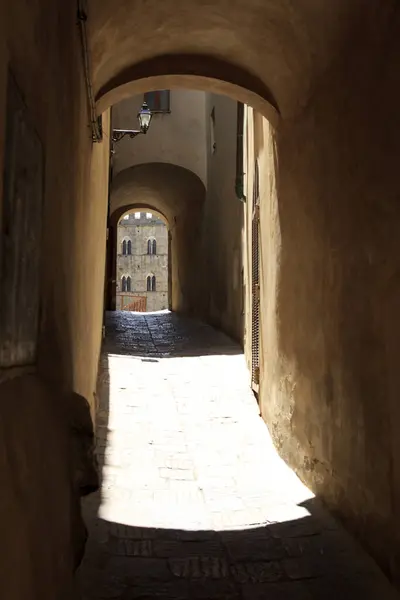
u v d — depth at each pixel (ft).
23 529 5.70
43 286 8.27
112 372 29.43
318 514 14.87
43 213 8.01
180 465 18.89
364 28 12.28
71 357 12.05
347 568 11.95
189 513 15.11
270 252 22.31
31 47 6.81
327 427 15.19
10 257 5.76
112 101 19.76
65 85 10.43
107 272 61.05
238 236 35.47
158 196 58.13
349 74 13.35
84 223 15.79
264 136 23.58
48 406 8.38
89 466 10.85
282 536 13.61
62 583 7.86
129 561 12.21
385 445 11.45
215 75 19.51
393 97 10.84
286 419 19.35
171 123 47.78
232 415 24.11
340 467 14.17
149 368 30.63
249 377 29.04
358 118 12.80
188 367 30.94
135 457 19.34
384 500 11.50
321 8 13.83
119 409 24.20
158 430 22.11
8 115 5.57
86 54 13.58
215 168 43.34
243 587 11.27
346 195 13.66
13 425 6.04
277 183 20.81
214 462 19.27
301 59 16.39
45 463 7.41
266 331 23.09
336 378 14.46
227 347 36.11
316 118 16.07
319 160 15.81
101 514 14.67
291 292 18.89
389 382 11.23
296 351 18.20
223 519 14.70
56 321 9.62
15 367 6.39
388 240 11.24
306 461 17.04
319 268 15.85
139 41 17.74
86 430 10.96
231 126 37.19
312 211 16.51
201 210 49.24
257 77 19.58
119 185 51.55
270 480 17.71
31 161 6.92
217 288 42.65
